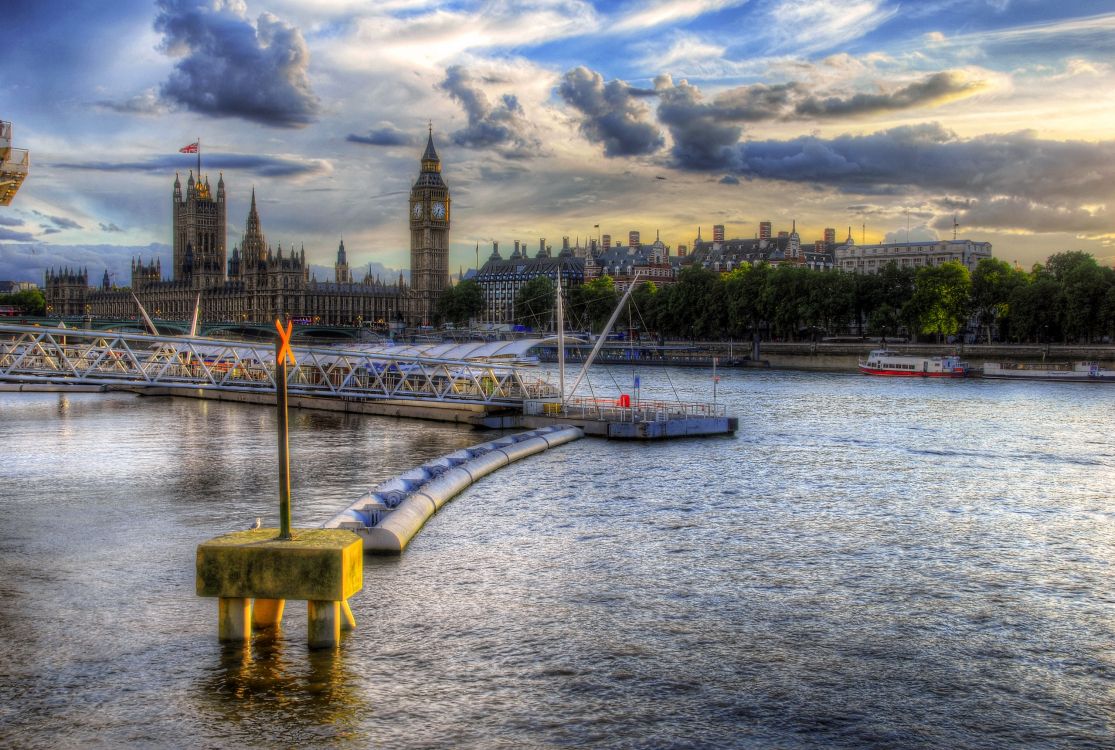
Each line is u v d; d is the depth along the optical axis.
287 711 33.78
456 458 80.25
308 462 86.50
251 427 115.31
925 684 37.41
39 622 41.97
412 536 57.06
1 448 94.88
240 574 36.25
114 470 81.19
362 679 36.44
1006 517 65.69
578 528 60.69
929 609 46.09
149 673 36.59
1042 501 71.19
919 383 191.50
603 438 103.44
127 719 33.12
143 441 100.81
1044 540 59.47
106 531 58.84
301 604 44.19
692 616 44.44
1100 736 33.44
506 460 84.44
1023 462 88.88
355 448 96.56
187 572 49.66
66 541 56.31
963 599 47.72
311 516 63.12
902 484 77.38
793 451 94.50
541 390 129.75
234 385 114.38
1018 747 32.59
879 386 183.62
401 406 130.25
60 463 84.94
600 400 125.69
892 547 57.31
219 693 35.03
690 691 36.28
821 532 60.75
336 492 71.81
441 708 34.38
